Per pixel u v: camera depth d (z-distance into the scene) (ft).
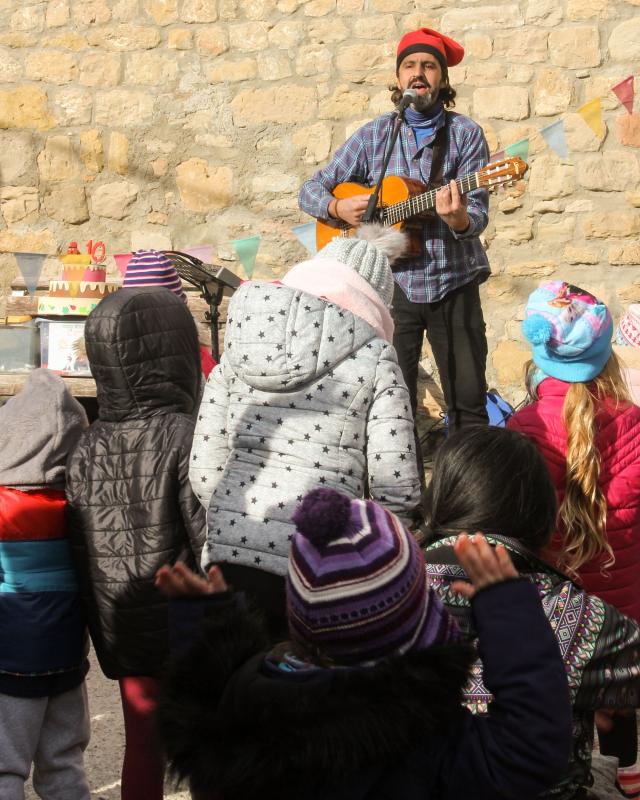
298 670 4.70
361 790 4.55
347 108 21.24
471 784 4.69
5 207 22.44
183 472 8.22
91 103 22.08
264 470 7.84
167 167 21.95
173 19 21.71
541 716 4.73
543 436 8.66
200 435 8.19
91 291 16.28
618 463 8.60
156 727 4.94
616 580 8.62
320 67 21.27
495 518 6.25
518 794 4.70
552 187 20.57
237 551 7.68
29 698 8.12
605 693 6.18
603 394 8.80
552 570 6.33
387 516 4.80
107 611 8.21
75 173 22.24
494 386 20.97
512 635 4.84
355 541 4.63
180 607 5.75
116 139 22.04
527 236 20.72
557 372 8.82
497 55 20.54
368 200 15.72
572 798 6.24
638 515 8.66
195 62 21.71
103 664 8.39
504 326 20.90
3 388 16.11
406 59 16.10
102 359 8.43
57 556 8.38
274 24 21.38
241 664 4.92
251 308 8.07
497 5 20.44
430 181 16.05
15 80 22.25
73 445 8.56
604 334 8.75
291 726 4.44
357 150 16.63
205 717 4.70
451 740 4.77
